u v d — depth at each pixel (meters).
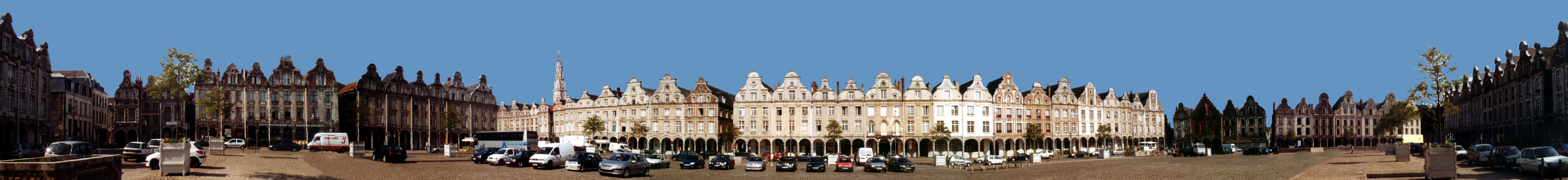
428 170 59.38
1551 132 92.88
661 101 143.50
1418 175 43.22
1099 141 152.88
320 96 127.19
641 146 145.75
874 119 137.88
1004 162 82.19
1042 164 83.75
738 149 141.12
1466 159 56.78
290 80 125.88
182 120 138.25
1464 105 131.50
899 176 63.44
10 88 82.00
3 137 79.88
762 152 140.88
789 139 138.50
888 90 138.62
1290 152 115.25
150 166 48.84
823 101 138.88
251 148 103.44
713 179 57.72
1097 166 72.06
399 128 136.12
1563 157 40.81
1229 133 189.75
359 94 128.75
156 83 86.94
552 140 165.62
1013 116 142.12
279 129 124.25
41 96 91.69
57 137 100.44
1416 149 75.88
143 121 148.50
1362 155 75.38
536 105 172.62
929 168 79.31
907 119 138.00
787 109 139.50
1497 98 113.50
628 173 56.47
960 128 137.62
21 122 84.69
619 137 146.75
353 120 127.81
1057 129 145.88
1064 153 146.25
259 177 46.41
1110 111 155.25
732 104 152.88
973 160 91.19
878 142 137.50
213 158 58.94
